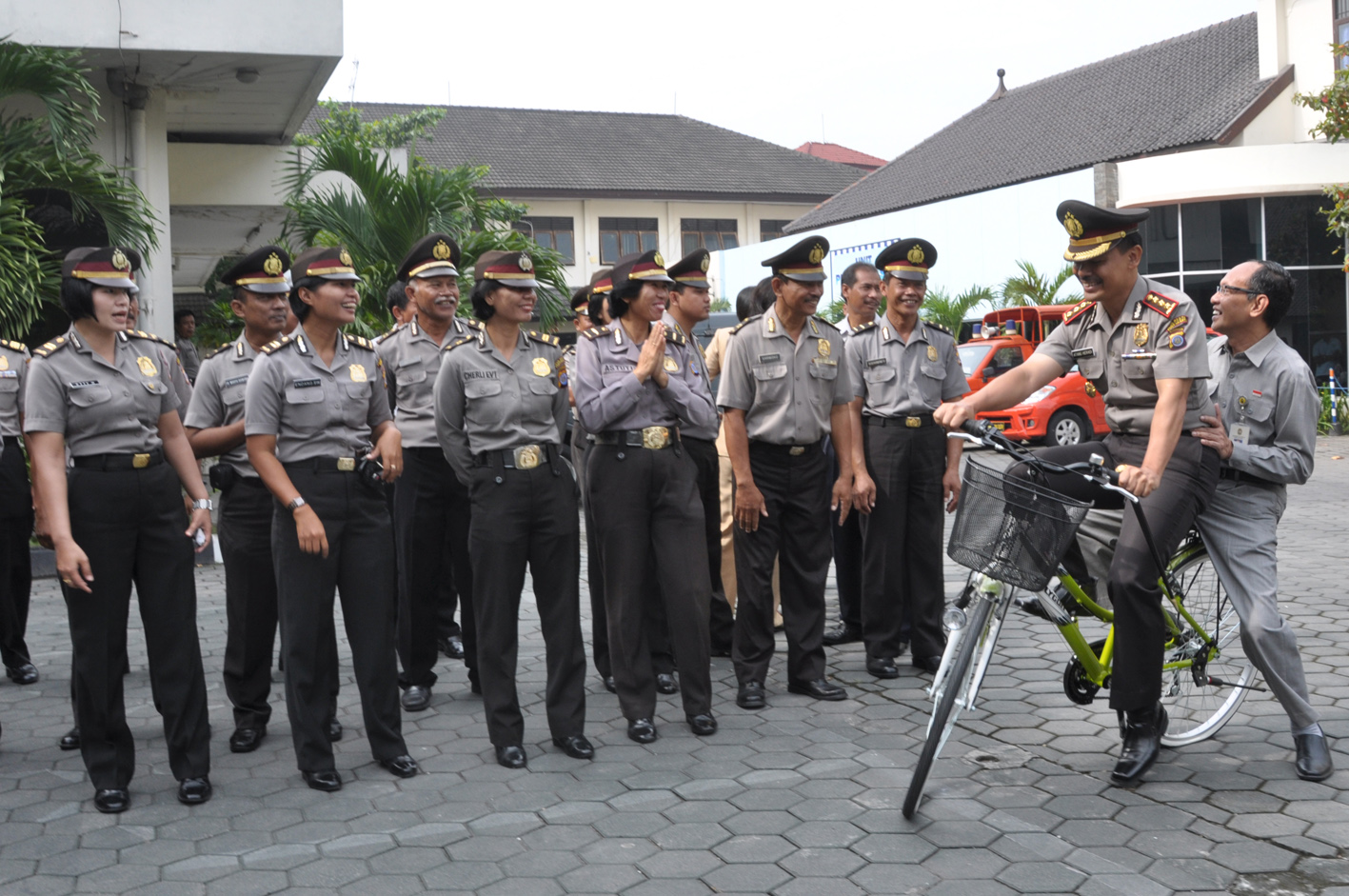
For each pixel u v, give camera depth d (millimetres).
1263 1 23844
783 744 4352
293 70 10312
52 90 9023
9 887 3266
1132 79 28531
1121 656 3770
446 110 39938
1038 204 23094
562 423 4414
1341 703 4609
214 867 3375
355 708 4961
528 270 4227
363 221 10664
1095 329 3994
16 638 5434
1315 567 7480
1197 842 3383
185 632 3906
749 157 40906
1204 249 20672
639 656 4496
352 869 3346
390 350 5184
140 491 3816
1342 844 3342
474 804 3830
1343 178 19719
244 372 4598
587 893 3168
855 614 5895
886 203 30891
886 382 5168
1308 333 20344
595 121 41312
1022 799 3746
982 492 3488
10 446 5348
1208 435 3865
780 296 4812
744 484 4770
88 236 10562
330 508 3990
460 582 5102
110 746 3859
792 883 3199
